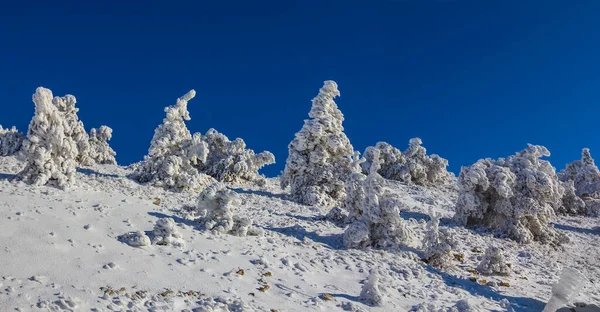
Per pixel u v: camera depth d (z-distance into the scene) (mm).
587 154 37094
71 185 15344
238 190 23547
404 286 11922
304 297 10086
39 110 15461
